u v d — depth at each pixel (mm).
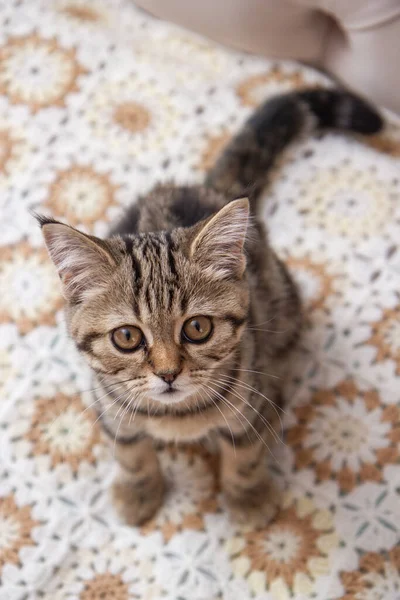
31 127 712
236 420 535
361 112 684
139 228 561
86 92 726
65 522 586
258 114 673
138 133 713
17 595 564
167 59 745
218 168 646
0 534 583
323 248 675
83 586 570
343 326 646
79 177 695
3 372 629
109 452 607
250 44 730
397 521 580
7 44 741
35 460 604
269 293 589
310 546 578
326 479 599
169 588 567
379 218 683
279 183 699
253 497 586
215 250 496
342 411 619
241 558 577
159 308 486
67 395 623
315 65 751
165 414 530
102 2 771
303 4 675
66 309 512
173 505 596
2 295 656
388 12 651
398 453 603
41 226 476
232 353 512
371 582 563
